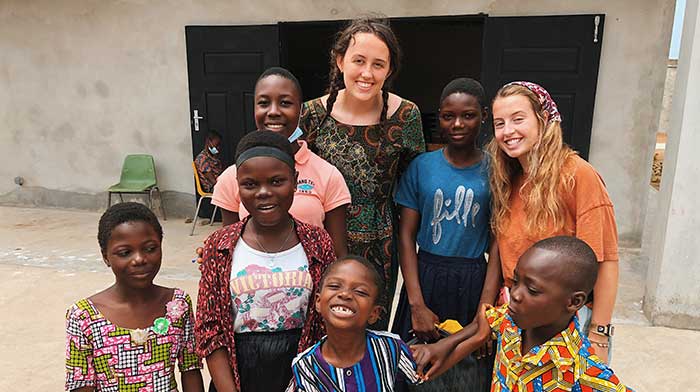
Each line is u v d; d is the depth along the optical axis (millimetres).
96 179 6867
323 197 1948
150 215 1716
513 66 5191
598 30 4902
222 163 6250
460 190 1983
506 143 1752
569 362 1396
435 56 10031
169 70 6258
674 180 3342
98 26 6316
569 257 1362
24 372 2965
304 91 10234
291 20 5781
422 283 2090
